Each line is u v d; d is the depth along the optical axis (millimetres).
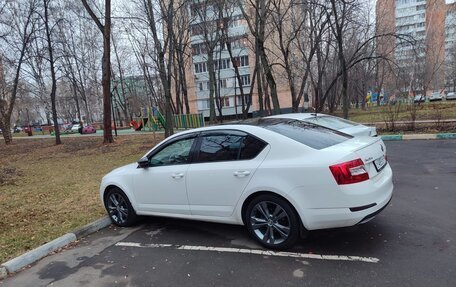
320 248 3924
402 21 43938
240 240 4359
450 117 17500
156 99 41906
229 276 3504
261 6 17391
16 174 11797
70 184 9211
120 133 34219
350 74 41594
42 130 55406
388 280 3158
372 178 3740
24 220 6098
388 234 4145
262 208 4020
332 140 4141
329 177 3525
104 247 4645
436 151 9523
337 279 3254
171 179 4699
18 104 63000
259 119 4914
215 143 4430
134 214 5297
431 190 5836
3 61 27031
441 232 4082
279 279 3354
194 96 49875
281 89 45938
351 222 3520
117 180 5395
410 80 37688
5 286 3773
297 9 25500
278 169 3811
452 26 37062
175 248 4340
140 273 3752
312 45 23938
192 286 3375
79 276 3830
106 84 20266
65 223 5703
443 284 3023
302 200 3676
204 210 4457
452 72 55656
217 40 28406
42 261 4375
